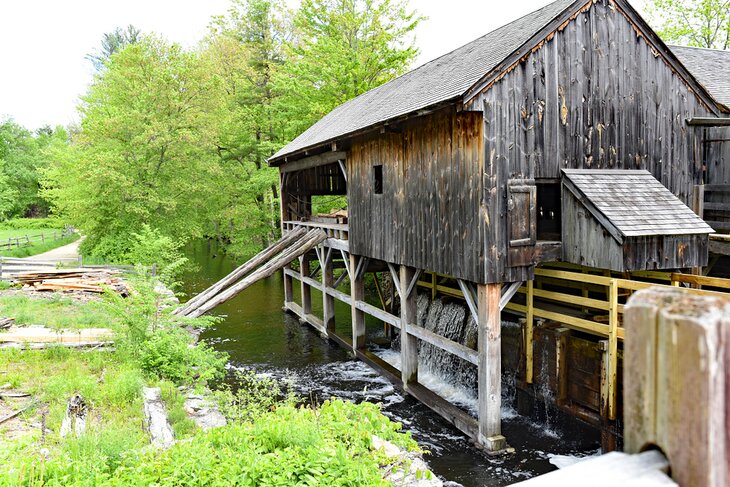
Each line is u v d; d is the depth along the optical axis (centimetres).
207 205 2400
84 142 2245
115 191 2042
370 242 1236
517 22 1070
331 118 1727
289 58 2666
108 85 2484
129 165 2100
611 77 907
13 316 1172
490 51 954
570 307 991
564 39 862
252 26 2852
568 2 884
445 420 977
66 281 1647
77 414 691
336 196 2206
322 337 1570
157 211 2172
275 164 1892
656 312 79
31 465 447
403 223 1075
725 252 920
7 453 515
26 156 4988
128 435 600
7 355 922
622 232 752
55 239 3394
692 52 1427
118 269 1955
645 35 926
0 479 432
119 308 1002
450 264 918
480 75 799
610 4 894
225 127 2520
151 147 2112
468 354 894
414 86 1166
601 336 895
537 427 944
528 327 970
